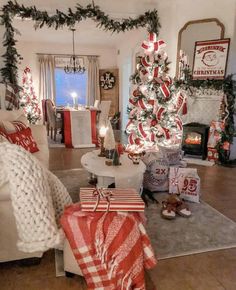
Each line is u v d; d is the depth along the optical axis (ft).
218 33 13.87
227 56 13.70
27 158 4.80
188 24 14.73
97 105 23.29
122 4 15.31
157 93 11.94
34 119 21.99
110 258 4.77
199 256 6.37
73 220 4.91
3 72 15.33
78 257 4.98
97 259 4.89
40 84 26.22
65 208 5.35
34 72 25.99
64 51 26.43
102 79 27.50
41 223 4.75
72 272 5.49
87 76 27.45
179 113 14.19
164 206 8.41
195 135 14.97
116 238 4.73
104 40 24.61
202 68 14.69
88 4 15.24
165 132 12.05
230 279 5.64
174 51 15.92
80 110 18.95
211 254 6.46
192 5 14.55
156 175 9.85
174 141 12.92
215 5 13.70
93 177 10.88
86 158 9.42
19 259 5.80
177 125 12.72
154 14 15.87
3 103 15.39
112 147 9.46
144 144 12.13
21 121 10.87
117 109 27.76
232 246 6.79
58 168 13.32
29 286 5.38
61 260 6.16
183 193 9.52
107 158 9.22
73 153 16.62
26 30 20.65
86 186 10.72
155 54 11.69
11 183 4.67
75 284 5.46
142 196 9.27
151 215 8.29
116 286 4.78
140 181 8.41
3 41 15.39
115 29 16.33
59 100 27.58
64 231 5.01
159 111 11.93
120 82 26.21
